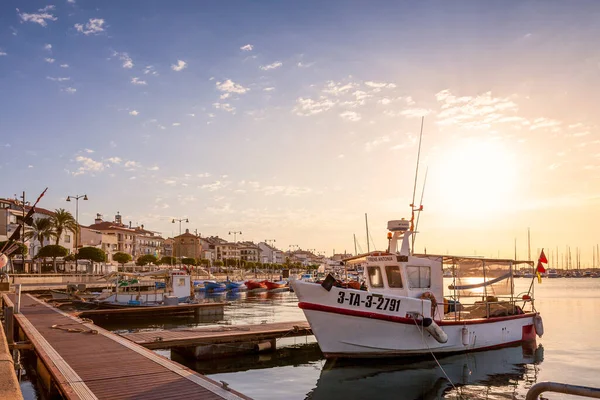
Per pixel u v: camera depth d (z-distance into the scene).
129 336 20.81
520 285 126.19
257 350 22.08
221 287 81.06
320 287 17.98
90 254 82.00
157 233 160.88
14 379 9.18
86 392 10.81
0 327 17.81
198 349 20.69
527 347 23.75
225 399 10.31
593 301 61.56
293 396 15.59
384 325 18.72
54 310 31.59
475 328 21.30
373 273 21.17
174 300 40.75
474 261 22.66
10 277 60.91
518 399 15.22
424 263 20.84
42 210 93.06
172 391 10.91
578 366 19.83
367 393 15.90
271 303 55.97
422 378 17.61
